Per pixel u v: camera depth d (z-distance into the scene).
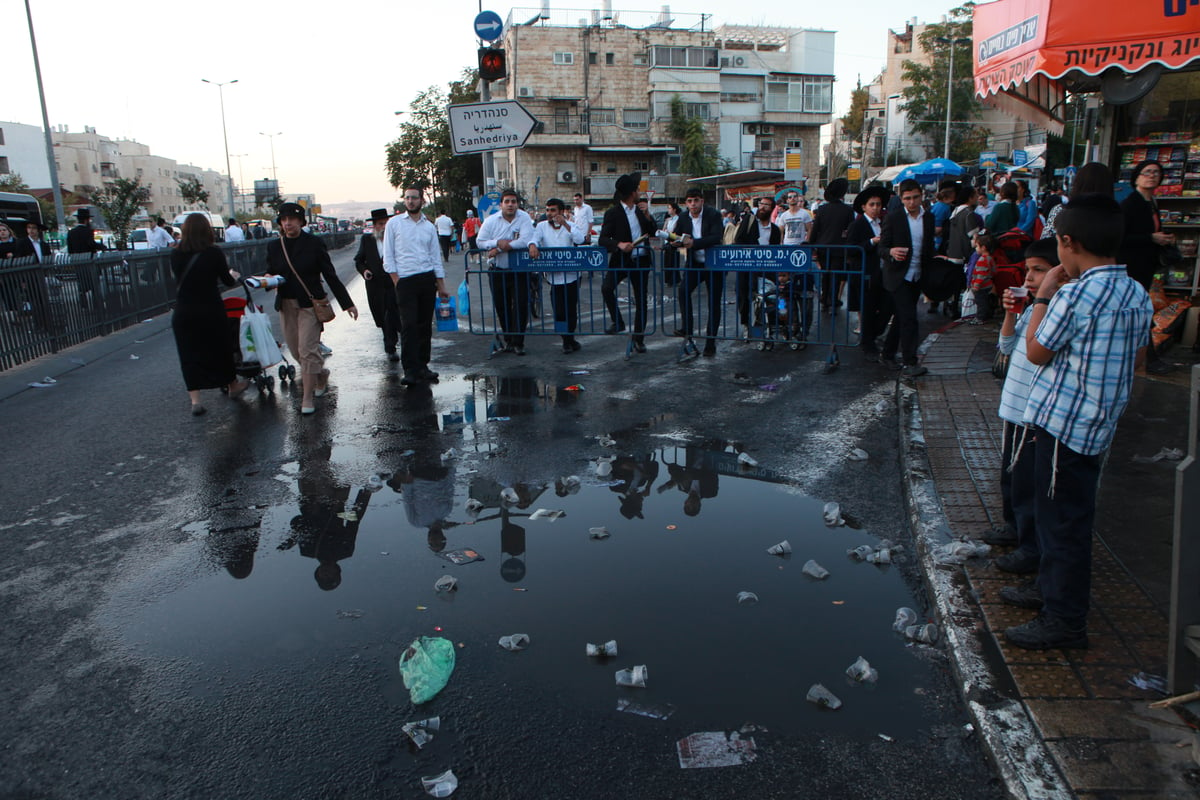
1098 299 2.85
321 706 3.07
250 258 22.81
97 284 12.77
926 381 7.50
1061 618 3.10
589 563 4.19
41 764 2.80
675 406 7.20
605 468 5.51
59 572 4.30
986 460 5.29
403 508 5.04
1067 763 2.51
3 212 23.20
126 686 3.24
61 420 7.47
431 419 7.02
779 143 63.28
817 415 6.79
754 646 3.39
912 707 2.97
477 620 3.64
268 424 7.05
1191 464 2.57
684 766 2.69
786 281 9.94
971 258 11.23
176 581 4.15
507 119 10.91
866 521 4.66
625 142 58.34
